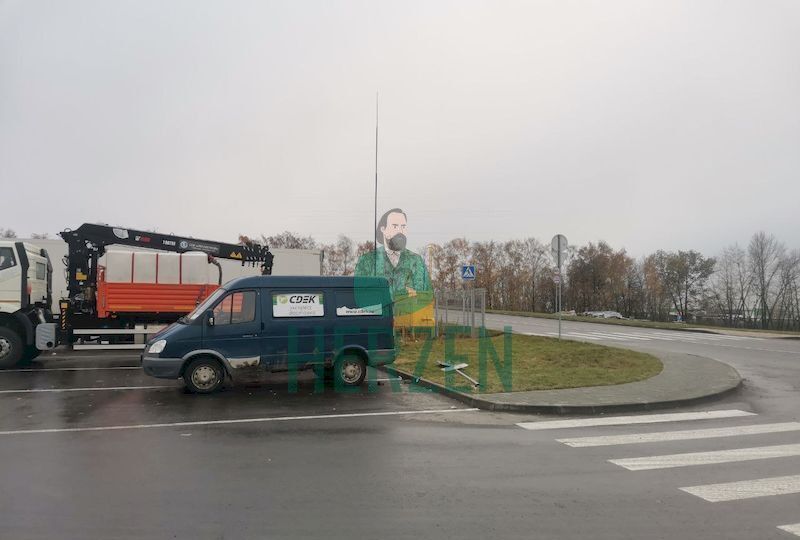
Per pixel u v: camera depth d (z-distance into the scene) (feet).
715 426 26.43
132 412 29.07
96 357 54.75
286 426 26.03
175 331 34.01
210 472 18.86
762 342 80.84
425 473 18.81
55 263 70.28
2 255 45.96
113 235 55.93
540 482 17.93
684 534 13.93
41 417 27.81
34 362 50.70
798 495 16.81
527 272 262.67
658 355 51.16
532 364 44.83
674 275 278.46
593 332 100.22
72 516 14.94
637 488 17.40
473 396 31.91
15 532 13.91
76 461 20.11
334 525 14.40
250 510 15.40
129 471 18.94
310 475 18.56
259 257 61.98
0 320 46.37
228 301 35.01
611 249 279.08
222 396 33.83
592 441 23.39
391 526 14.34
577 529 14.21
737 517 15.06
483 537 13.70
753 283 238.89
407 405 31.45
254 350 35.06
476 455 21.12
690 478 18.42
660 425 26.63
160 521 14.62
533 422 27.22
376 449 21.95
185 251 58.54
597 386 35.27
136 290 55.26
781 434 24.79
